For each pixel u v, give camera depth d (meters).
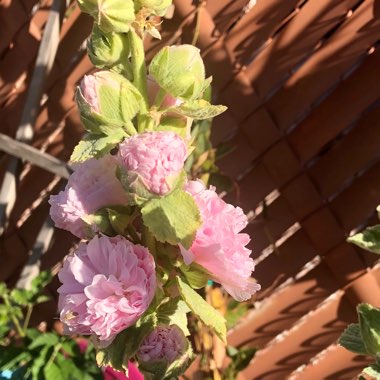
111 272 0.31
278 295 0.88
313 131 0.78
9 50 0.86
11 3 0.83
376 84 0.74
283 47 0.75
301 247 0.83
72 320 0.31
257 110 0.78
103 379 0.70
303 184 0.80
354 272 0.82
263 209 0.82
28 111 0.83
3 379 0.72
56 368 0.70
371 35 0.72
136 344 0.33
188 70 0.32
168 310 0.34
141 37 0.34
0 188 0.92
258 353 0.91
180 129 0.34
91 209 0.32
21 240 0.94
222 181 0.79
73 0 0.82
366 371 0.35
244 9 0.76
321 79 0.75
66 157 0.88
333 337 0.87
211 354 0.74
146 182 0.29
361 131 0.77
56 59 0.84
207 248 0.31
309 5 0.73
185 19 0.76
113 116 0.32
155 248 0.34
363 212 0.79
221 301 0.77
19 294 0.80
